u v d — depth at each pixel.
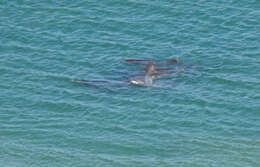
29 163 199.12
